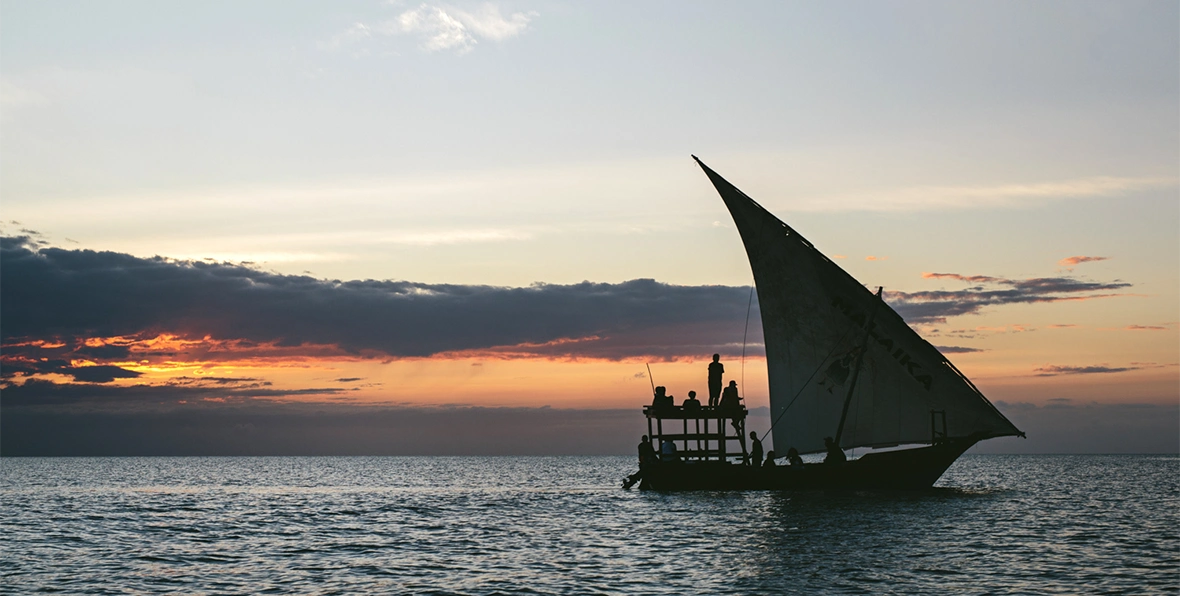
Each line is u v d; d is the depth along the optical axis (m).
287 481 101.19
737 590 24.03
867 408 46.53
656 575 26.33
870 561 28.08
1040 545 31.34
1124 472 123.75
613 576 26.33
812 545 31.17
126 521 44.97
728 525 36.75
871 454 46.00
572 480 98.75
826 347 47.12
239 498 64.44
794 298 47.62
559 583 25.42
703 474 46.84
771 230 47.19
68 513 50.28
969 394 44.62
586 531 36.84
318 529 40.28
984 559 28.45
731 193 47.62
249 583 26.20
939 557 28.78
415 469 163.75
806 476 46.59
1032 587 24.19
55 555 32.03
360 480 103.88
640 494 56.06
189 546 34.38
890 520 37.97
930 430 45.56
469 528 39.56
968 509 42.81
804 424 47.88
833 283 46.25
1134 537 33.75
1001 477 100.44
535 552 31.30
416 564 29.22
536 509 49.22
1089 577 25.56
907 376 45.47
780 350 48.47
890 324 45.22
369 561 30.02
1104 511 45.56
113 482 99.25
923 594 23.38
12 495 69.69
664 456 48.78
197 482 98.62
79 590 25.23
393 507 53.00
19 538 37.19
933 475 45.59
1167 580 25.08
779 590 23.95
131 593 24.77
